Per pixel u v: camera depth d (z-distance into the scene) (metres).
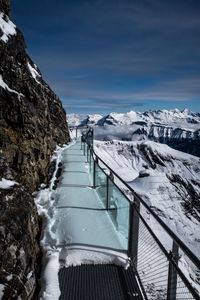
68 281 4.65
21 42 13.16
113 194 6.92
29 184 8.91
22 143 9.24
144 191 105.94
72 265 5.09
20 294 4.00
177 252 3.56
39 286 4.55
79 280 4.69
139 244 5.01
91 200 8.54
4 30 11.91
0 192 5.18
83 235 6.06
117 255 5.27
